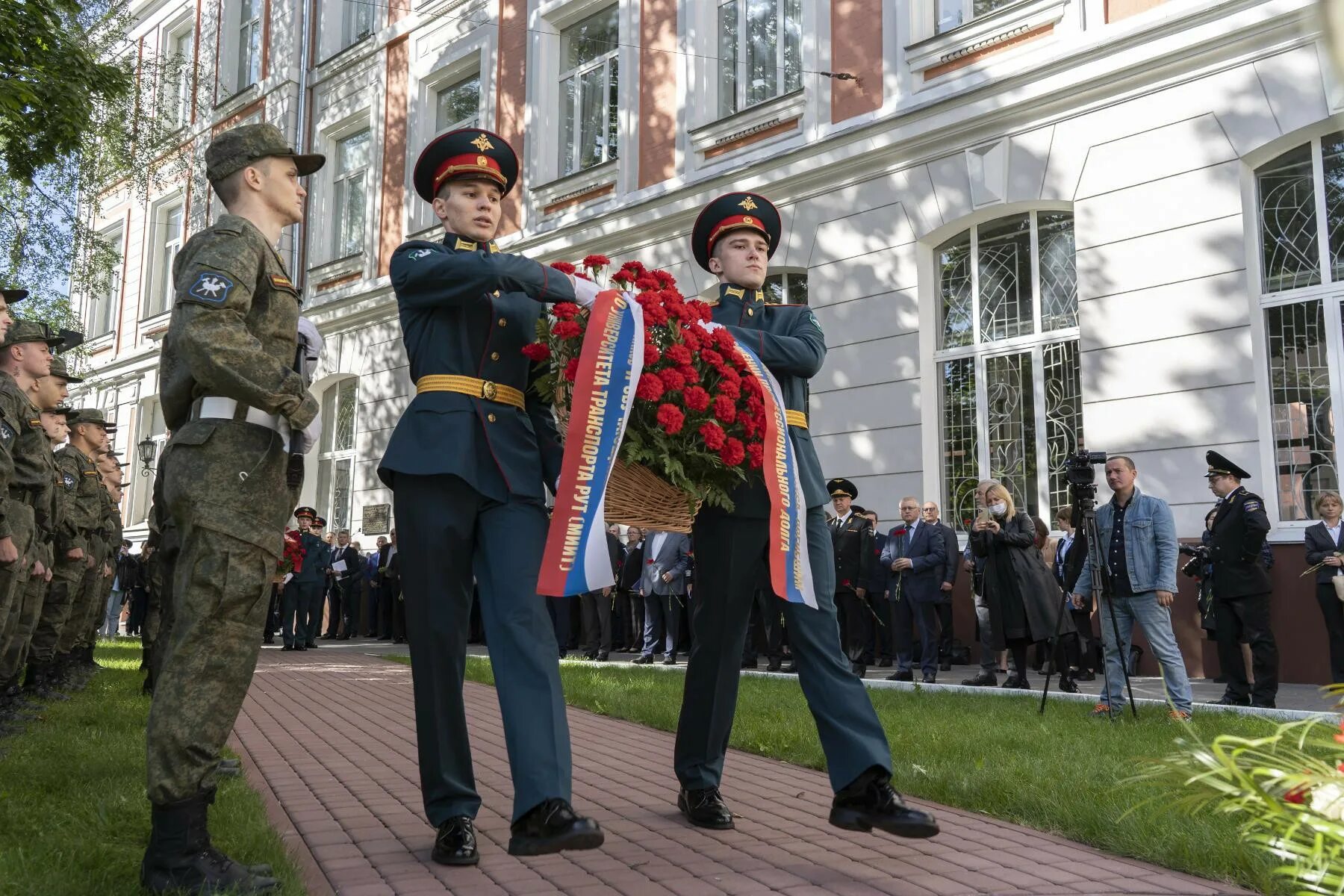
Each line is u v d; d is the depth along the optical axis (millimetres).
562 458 3430
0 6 10227
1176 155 10570
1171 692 6902
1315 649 9445
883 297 12781
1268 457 9953
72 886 2826
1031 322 11922
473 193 3592
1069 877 3191
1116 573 7008
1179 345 10414
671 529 3623
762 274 4117
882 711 6840
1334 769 1563
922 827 3232
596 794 4457
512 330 3510
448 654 3340
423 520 3322
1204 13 10281
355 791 4516
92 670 10102
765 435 3523
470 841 3324
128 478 26547
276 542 3088
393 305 19625
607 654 12844
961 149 12172
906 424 12430
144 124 16844
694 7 15227
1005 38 11891
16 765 4602
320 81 22516
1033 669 11227
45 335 6680
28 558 6156
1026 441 11844
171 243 26734
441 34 19828
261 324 3197
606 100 16875
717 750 3883
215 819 3666
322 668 11406
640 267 3707
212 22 25188
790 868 3281
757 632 11391
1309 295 9969
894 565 10062
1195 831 3432
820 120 13531
